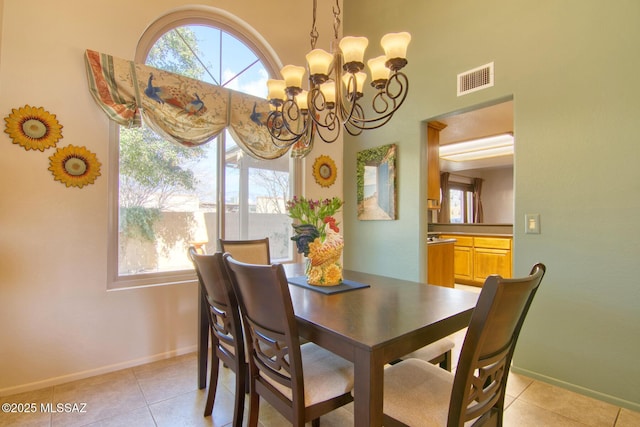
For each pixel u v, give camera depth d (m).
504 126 3.84
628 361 1.80
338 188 3.59
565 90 2.02
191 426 1.67
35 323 1.99
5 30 1.91
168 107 2.41
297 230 1.81
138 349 2.34
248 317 1.35
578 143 1.96
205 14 2.74
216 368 1.78
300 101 2.01
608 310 1.86
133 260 2.40
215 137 2.66
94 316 2.18
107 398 1.91
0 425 1.65
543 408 1.82
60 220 2.06
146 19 2.39
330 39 3.53
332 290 1.68
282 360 1.21
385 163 3.17
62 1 2.08
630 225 1.79
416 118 2.90
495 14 2.36
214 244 2.79
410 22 2.96
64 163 2.07
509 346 1.11
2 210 1.90
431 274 3.57
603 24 1.88
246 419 1.70
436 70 2.74
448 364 1.74
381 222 3.23
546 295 2.09
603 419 1.72
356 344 1.01
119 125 2.32
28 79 1.96
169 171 2.56
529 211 2.15
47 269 2.02
